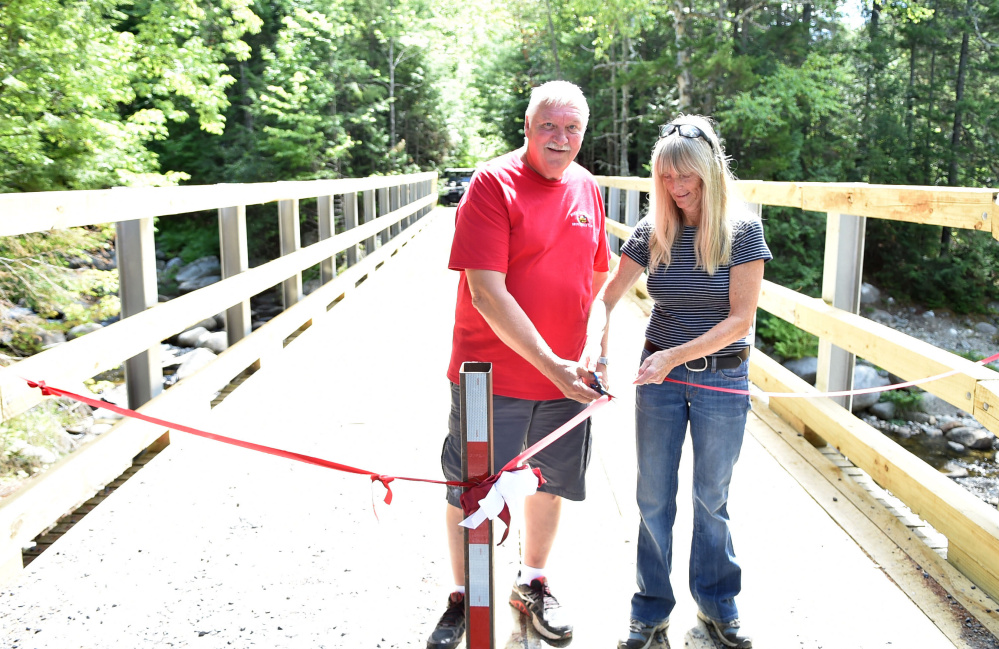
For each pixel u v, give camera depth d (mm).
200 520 3473
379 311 7977
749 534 3324
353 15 29234
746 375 2562
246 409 4930
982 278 24328
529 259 2557
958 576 2977
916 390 14398
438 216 22156
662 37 27531
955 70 27953
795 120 21719
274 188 6262
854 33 28438
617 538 3352
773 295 5098
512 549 3270
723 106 21047
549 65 30875
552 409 2680
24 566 3111
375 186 10750
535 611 2689
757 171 20797
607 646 2645
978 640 2619
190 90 16344
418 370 5789
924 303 24547
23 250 8242
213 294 5023
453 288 9266
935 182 26391
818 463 4020
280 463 4074
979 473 11523
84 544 3266
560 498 2730
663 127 2516
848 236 4305
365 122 28891
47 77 11602
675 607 2850
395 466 4062
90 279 8898
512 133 32906
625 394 5227
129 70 14273
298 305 6863
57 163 11961
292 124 25719
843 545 3232
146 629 2711
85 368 3494
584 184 2727
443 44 33094
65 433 7637
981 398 2863
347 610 2834
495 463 2689
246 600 2883
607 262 2930
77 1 12164
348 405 4992
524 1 29344
